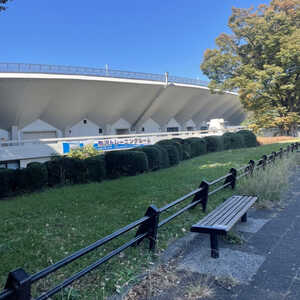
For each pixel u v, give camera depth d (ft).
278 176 24.36
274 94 104.78
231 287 9.85
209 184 18.57
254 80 101.09
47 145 65.82
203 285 9.79
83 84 98.22
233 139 75.25
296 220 16.80
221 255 12.39
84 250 8.72
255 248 13.01
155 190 25.35
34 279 7.08
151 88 119.96
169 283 10.24
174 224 16.24
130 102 124.67
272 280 10.17
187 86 130.93
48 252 13.15
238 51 110.83
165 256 12.29
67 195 24.98
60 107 105.91
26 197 25.84
